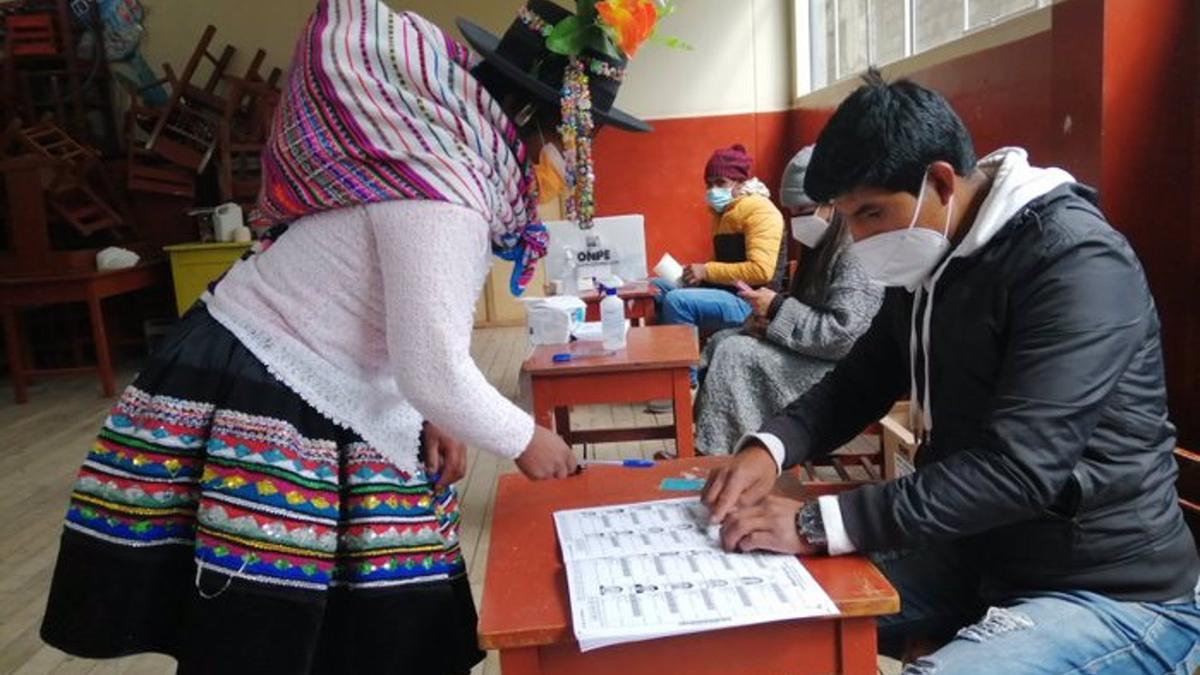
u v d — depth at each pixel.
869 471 2.90
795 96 6.65
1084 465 1.15
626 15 1.21
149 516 1.18
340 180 1.11
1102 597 1.18
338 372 1.20
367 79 1.13
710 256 6.93
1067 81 2.52
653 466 1.51
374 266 1.16
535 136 1.30
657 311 4.11
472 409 1.14
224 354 1.19
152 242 6.58
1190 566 1.21
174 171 6.47
